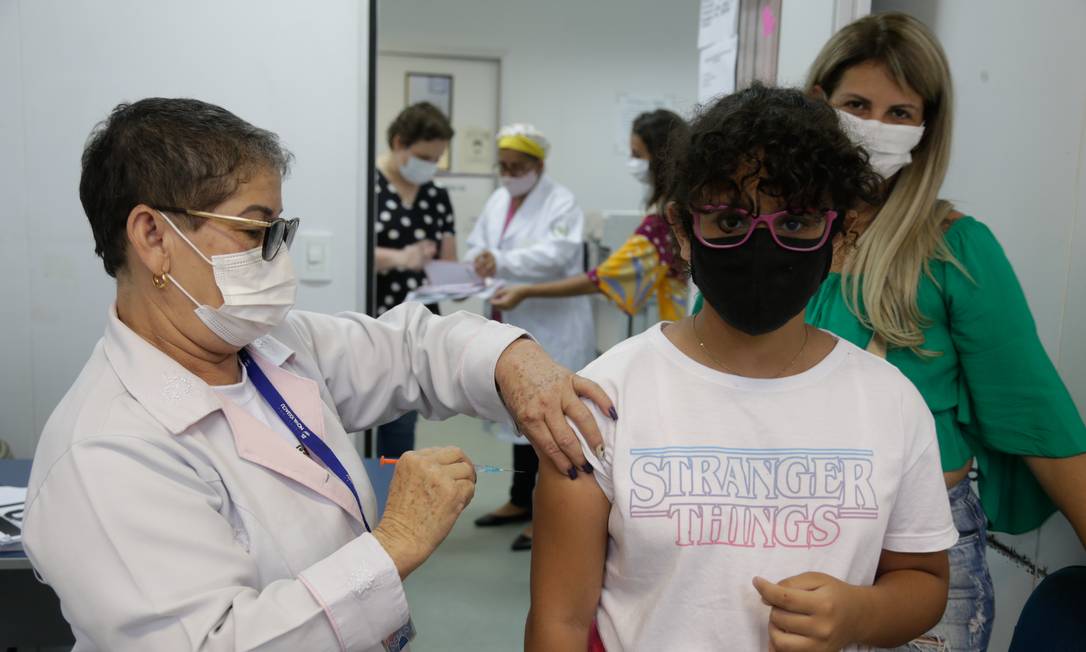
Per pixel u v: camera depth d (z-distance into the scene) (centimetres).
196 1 226
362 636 81
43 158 226
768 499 83
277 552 87
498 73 504
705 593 82
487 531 336
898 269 125
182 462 84
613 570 88
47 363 235
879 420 87
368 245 249
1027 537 170
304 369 107
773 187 79
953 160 189
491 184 512
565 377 96
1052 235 161
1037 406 120
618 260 286
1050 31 160
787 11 204
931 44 126
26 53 221
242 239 87
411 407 123
